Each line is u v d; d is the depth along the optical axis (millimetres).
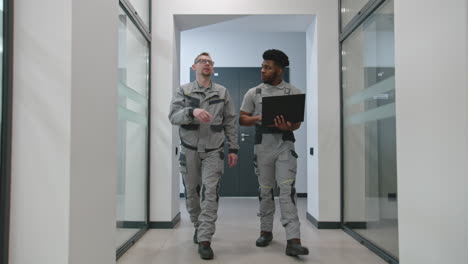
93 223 1541
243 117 2793
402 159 1757
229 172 5930
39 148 1334
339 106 3578
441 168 1427
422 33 1561
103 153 1647
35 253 1329
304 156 5941
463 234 1288
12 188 1332
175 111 2621
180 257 2504
